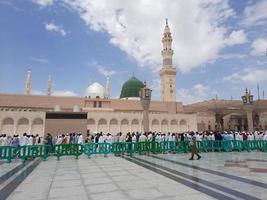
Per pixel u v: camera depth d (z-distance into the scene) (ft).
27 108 193.98
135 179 29.35
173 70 280.92
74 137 72.64
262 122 229.45
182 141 69.87
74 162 49.16
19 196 22.02
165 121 213.87
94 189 24.35
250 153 67.41
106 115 195.72
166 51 285.64
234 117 236.84
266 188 23.73
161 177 30.50
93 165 43.78
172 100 273.33
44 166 43.11
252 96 125.49
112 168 39.47
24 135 68.18
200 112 240.32
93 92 255.50
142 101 97.76
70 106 206.49
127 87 282.97
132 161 49.60
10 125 170.30
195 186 24.86
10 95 193.67
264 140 76.13
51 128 98.22
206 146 71.77
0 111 167.63
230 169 36.96
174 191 22.76
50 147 54.60
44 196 21.89
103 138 74.49
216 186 24.79
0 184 27.45
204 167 39.29
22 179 30.48
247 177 29.96
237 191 22.49
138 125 205.26
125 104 227.40
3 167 42.47
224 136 78.07
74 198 21.04
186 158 54.70
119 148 63.00
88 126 189.37
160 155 63.16
